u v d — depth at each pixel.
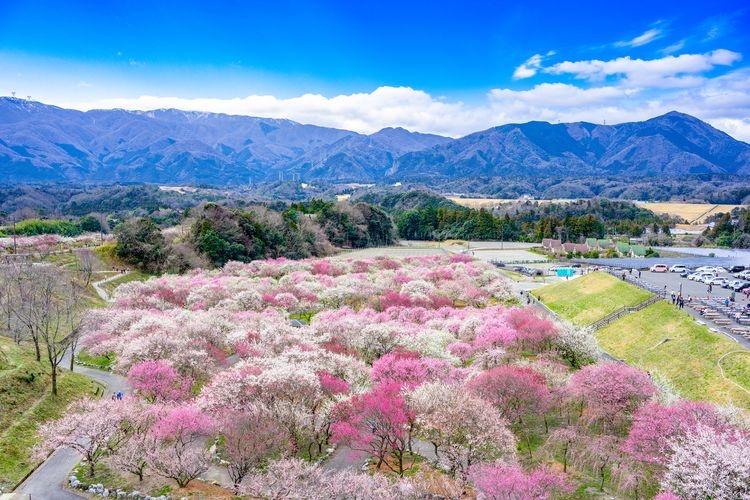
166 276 91.81
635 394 36.69
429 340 52.16
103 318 59.94
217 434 35.88
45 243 106.88
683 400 36.28
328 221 158.88
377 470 33.53
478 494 28.55
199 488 31.55
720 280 85.56
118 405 36.75
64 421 34.72
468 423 32.66
